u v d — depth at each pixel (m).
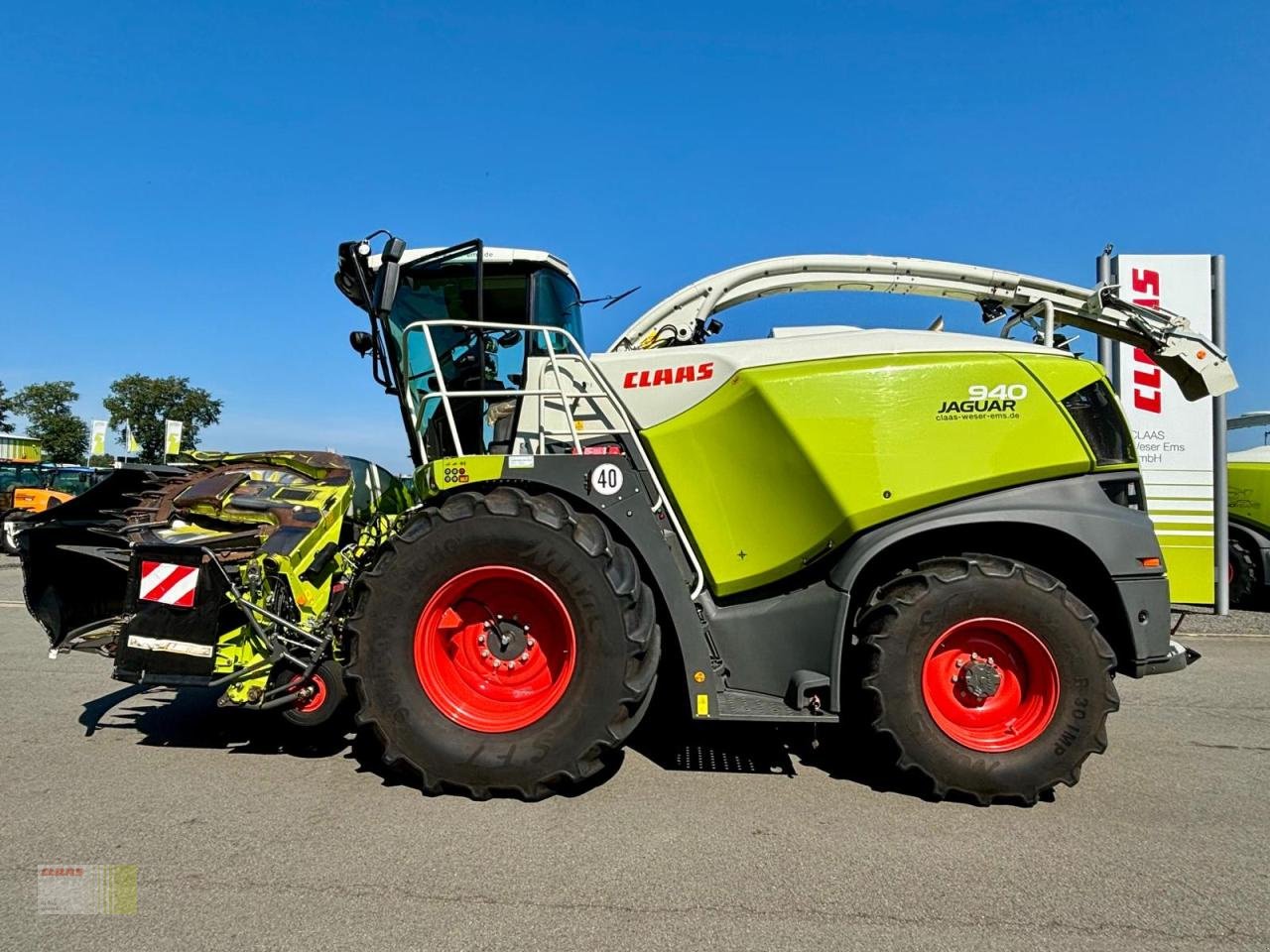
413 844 2.44
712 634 3.09
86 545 3.49
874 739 3.01
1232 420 9.14
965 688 2.90
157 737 3.46
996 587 2.81
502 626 2.98
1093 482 2.99
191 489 3.55
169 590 3.05
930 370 2.99
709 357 3.16
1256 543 7.55
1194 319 7.05
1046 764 2.79
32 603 3.40
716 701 2.91
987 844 2.50
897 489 2.94
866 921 2.04
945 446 2.96
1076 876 2.30
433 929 1.97
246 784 2.91
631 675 2.79
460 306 3.79
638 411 3.23
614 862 2.34
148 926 1.97
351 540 3.69
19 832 2.50
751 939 1.95
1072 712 2.79
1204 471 7.05
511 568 2.83
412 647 2.85
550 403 3.37
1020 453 2.95
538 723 2.80
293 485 3.60
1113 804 2.84
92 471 17.92
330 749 3.31
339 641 3.18
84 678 4.52
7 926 1.96
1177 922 2.05
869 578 3.14
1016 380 2.98
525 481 3.07
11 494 14.35
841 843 2.49
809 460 2.98
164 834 2.49
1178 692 4.52
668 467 3.19
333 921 2.00
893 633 2.83
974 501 2.95
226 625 3.10
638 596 2.83
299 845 2.42
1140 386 7.14
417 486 3.33
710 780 3.03
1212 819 2.71
